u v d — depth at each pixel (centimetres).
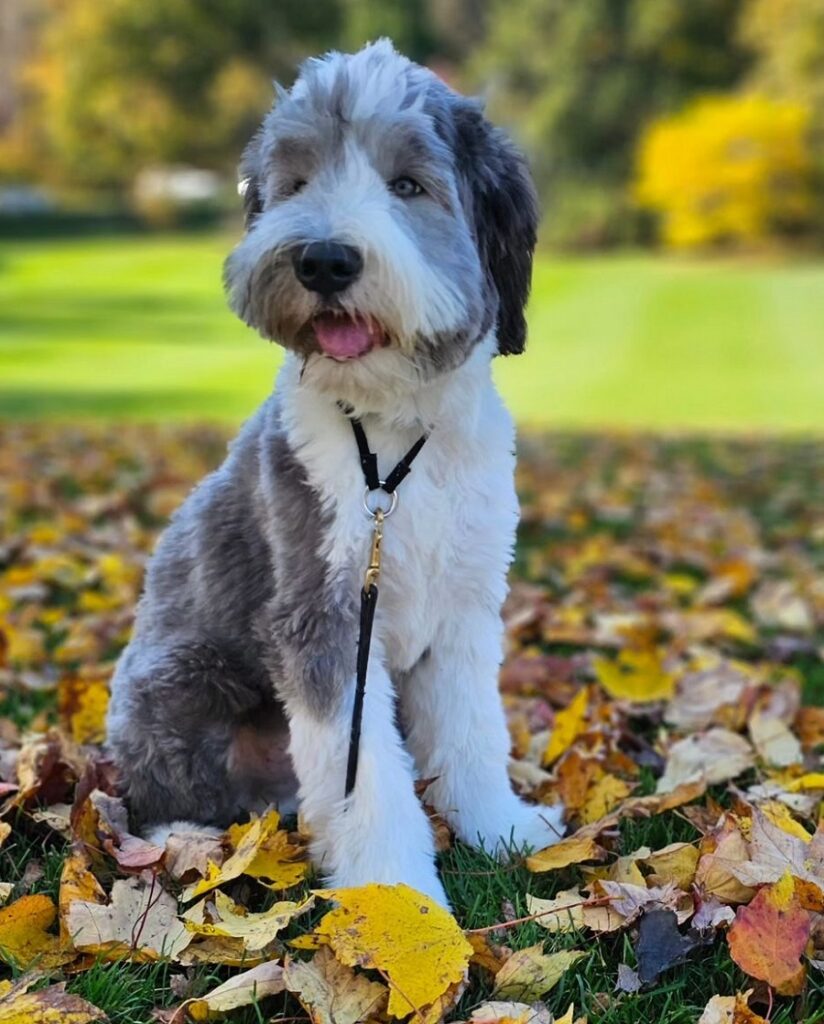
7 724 122
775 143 1386
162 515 245
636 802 106
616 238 1530
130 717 104
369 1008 77
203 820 106
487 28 1756
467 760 105
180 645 105
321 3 1877
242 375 596
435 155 96
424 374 93
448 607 102
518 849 102
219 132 1892
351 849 93
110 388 553
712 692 136
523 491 285
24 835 103
